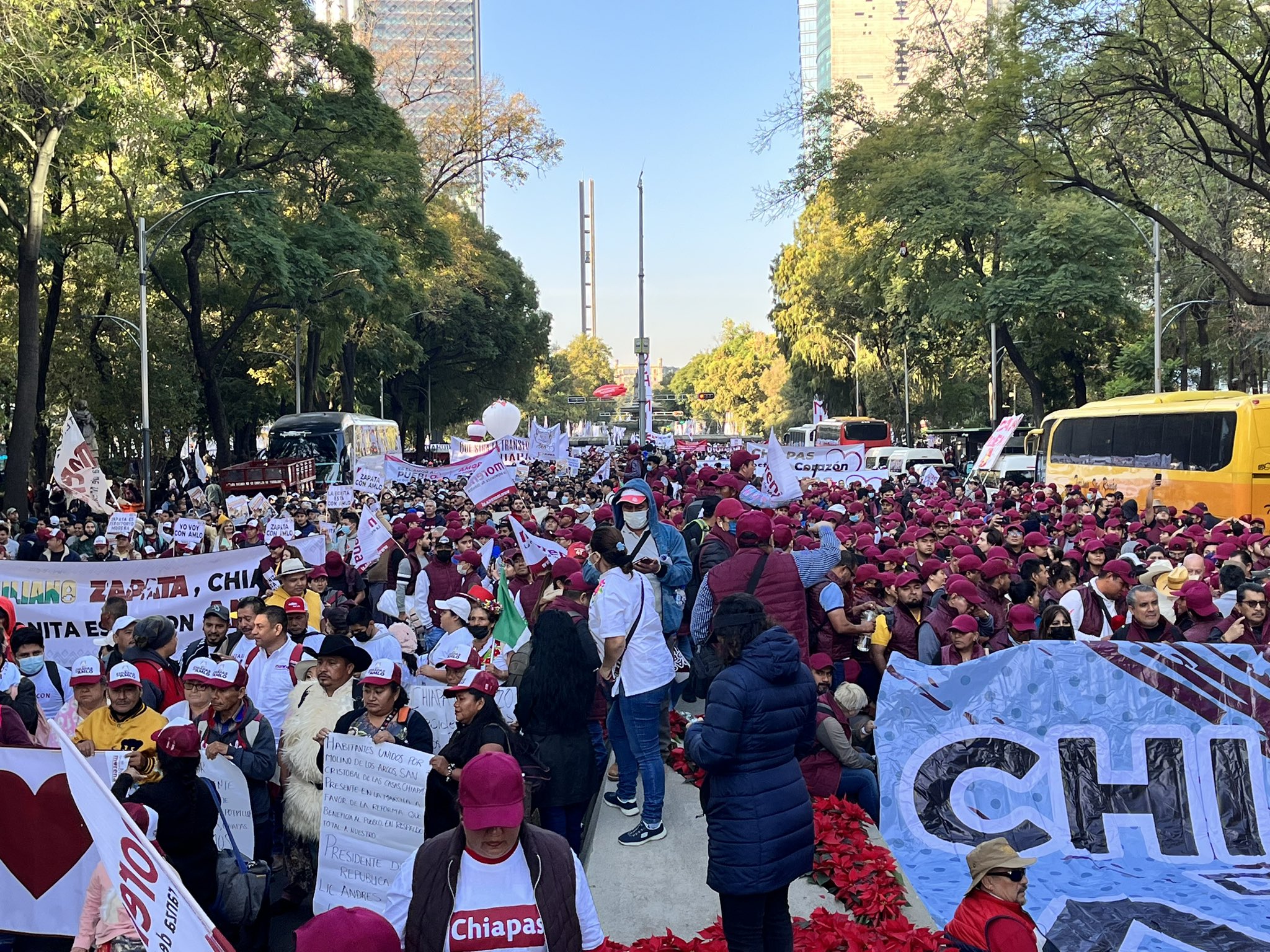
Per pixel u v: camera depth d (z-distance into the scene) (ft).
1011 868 13.07
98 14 68.44
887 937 16.97
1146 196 102.63
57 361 110.83
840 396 238.07
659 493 50.37
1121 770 18.11
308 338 150.10
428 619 33.35
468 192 222.28
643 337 100.53
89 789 10.45
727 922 15.30
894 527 47.93
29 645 26.58
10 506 79.71
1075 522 52.39
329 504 70.85
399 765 17.70
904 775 18.26
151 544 65.46
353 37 119.85
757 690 14.89
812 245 204.23
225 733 19.61
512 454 95.96
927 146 128.36
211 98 102.53
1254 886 16.92
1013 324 138.72
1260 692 18.07
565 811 20.66
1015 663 18.49
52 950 16.42
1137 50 64.34
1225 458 75.36
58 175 89.35
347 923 9.37
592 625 22.56
